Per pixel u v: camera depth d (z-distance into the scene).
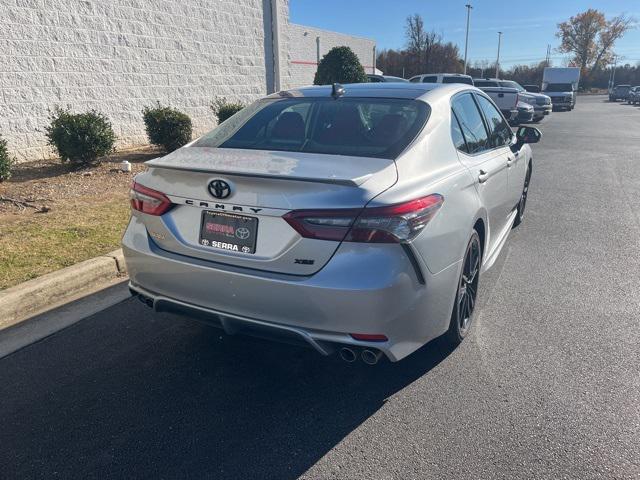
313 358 3.53
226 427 2.84
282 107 3.76
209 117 13.98
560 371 3.32
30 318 4.08
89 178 8.36
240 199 2.75
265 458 2.61
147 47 11.85
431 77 22.95
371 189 2.63
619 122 24.56
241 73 14.91
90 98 10.65
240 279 2.75
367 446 2.68
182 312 3.10
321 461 2.58
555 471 2.49
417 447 2.67
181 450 2.67
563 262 5.30
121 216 6.32
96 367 3.43
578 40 95.88
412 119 3.36
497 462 2.55
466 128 3.92
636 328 3.89
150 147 11.67
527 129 5.30
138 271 3.20
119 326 3.97
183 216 3.01
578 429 2.78
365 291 2.55
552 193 8.59
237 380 3.29
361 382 3.24
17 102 9.30
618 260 5.36
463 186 3.32
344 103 3.63
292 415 2.94
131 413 2.96
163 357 3.55
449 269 3.01
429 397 3.08
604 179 9.84
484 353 3.54
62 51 9.98
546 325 3.94
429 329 2.95
